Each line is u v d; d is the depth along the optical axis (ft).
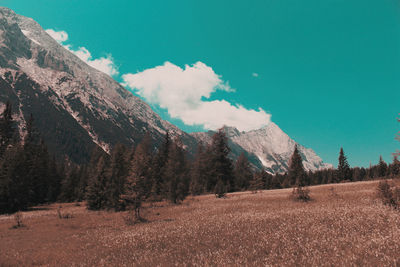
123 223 86.12
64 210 156.35
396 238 30.86
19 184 162.91
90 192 155.63
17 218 88.48
